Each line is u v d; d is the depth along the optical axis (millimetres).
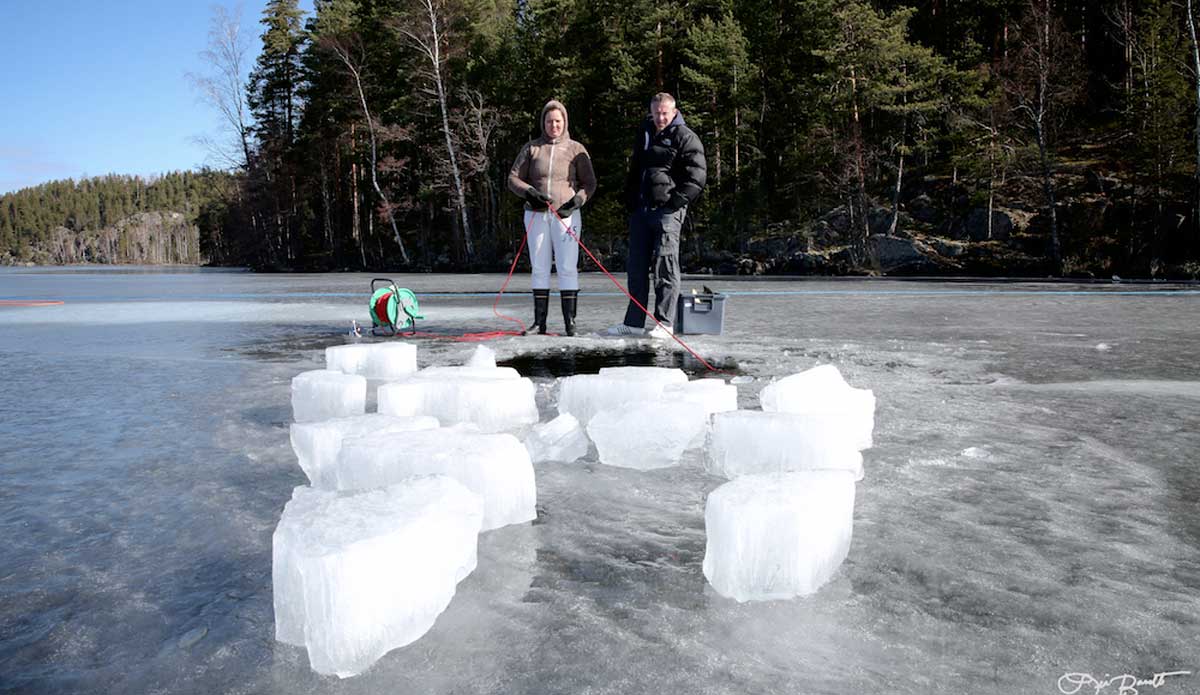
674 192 5383
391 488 1234
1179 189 27625
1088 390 3027
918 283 16500
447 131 36812
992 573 1207
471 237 38750
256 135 49312
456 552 1122
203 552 1348
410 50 39594
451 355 4383
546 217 5684
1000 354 4301
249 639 1020
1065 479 1755
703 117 33500
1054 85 29859
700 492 1701
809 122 33969
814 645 975
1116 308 8164
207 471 1911
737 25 34344
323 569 935
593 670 911
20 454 2115
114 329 6602
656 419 1956
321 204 52031
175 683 911
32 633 1044
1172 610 1069
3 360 4363
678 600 1120
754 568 1128
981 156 29828
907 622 1040
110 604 1134
